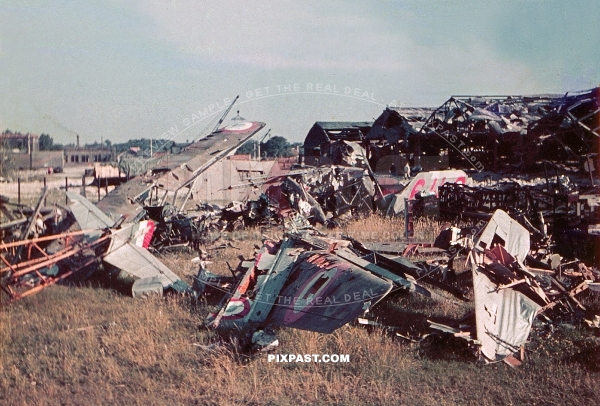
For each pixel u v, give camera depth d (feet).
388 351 23.21
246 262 30.71
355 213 53.72
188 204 56.29
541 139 68.49
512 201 45.16
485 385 20.56
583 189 45.19
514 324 23.86
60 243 33.24
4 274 30.04
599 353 22.82
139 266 32.19
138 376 21.39
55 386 20.59
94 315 27.22
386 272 27.66
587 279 29.60
